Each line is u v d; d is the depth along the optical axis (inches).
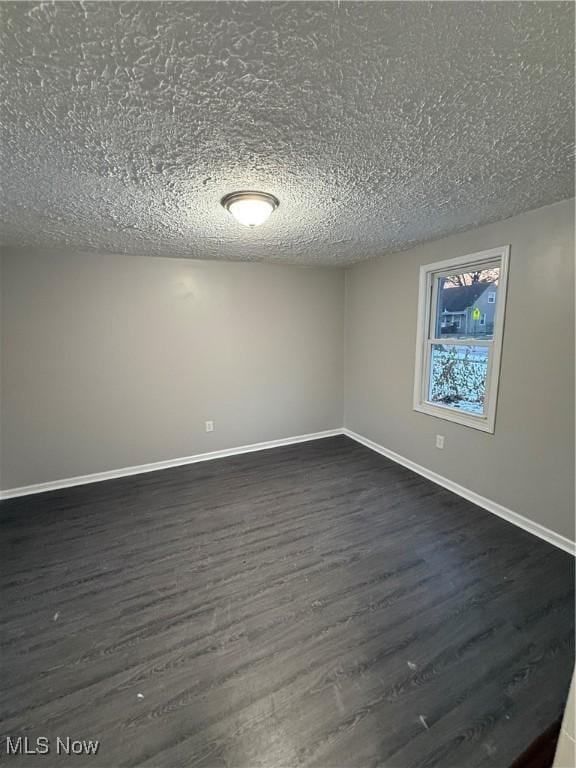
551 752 47.6
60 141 50.8
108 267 125.8
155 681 58.3
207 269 141.9
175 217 84.6
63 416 125.0
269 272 153.9
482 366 109.0
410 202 78.8
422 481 129.0
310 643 65.1
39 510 111.7
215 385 150.0
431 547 91.7
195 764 47.4
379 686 57.1
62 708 54.3
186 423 146.5
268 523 104.0
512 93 42.8
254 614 71.9
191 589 78.7
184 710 53.9
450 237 111.7
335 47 35.2
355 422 173.6
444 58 37.0
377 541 94.7
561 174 66.5
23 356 117.2
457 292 116.2
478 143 54.4
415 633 66.8
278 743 49.6
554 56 37.0
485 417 108.1
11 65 35.8
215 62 36.6
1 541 96.0
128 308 130.5
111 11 30.5
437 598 75.0
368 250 128.0
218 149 54.2
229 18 31.7
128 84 39.3
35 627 69.0
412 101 44.0
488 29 33.6
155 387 138.8
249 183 66.6
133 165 58.4
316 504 114.2
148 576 82.8
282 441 168.7
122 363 132.0
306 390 170.6
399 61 37.3
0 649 64.3
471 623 68.7
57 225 90.0
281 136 51.1
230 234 100.7
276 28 32.8
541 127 50.3
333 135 51.2
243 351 153.4
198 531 100.3
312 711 53.6
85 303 123.7
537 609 71.4
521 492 98.1
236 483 129.9
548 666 59.6
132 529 101.5
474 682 57.4
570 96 43.4
